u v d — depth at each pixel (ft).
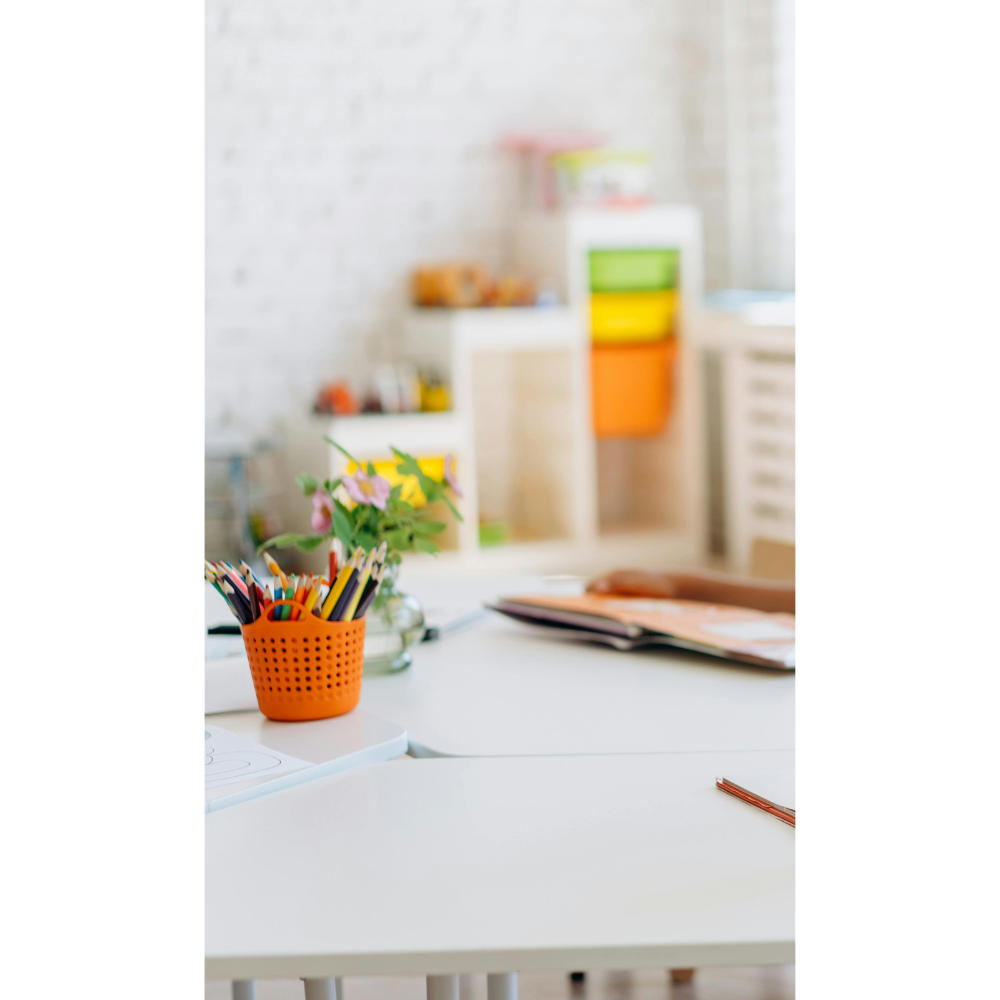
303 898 2.54
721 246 14.99
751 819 2.93
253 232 13.29
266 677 3.75
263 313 13.39
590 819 2.95
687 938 2.33
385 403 12.52
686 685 4.23
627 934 2.35
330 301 13.61
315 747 3.48
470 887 2.57
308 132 13.39
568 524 13.53
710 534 14.80
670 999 5.52
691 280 13.48
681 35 14.71
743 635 4.59
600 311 13.29
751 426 13.17
